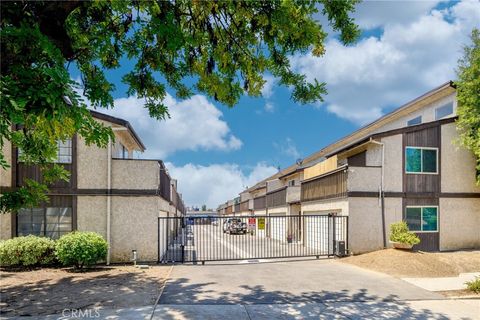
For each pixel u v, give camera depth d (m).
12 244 11.07
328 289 8.75
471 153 16.88
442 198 16.17
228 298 7.81
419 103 20.92
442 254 14.20
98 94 5.18
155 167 12.93
